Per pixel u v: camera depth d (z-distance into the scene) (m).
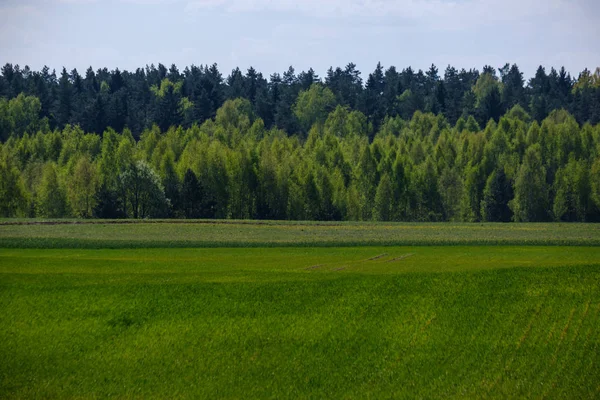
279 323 53.25
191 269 79.56
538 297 58.69
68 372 44.22
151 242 108.44
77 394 40.84
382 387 41.47
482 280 64.50
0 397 40.41
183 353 47.38
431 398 39.75
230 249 106.12
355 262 89.88
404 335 50.47
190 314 55.47
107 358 46.56
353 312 55.78
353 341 49.38
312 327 52.34
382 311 55.97
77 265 81.62
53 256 91.62
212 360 46.09
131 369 44.69
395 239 119.31
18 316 55.03
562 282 63.12
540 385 41.41
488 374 43.22
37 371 44.34
